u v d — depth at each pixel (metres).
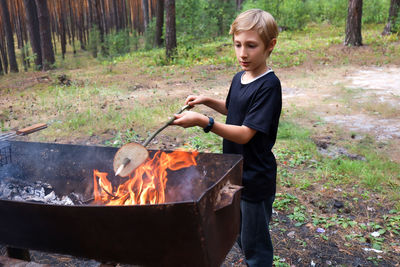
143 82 10.02
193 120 1.57
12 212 1.41
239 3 23.53
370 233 2.99
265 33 1.58
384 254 2.72
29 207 1.36
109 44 21.58
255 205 1.85
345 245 2.85
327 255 2.73
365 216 3.23
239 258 2.73
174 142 5.08
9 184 2.36
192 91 8.55
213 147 4.77
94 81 10.41
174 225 1.23
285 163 4.35
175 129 5.58
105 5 33.16
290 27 18.94
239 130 1.65
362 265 2.61
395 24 14.17
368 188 3.71
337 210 3.35
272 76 1.71
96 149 2.14
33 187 2.30
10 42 18.64
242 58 1.64
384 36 13.98
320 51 12.59
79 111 6.81
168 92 8.52
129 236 1.30
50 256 2.69
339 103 6.90
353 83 8.52
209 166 1.82
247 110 1.74
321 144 4.91
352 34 12.88
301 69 10.50
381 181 3.81
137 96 8.15
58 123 6.00
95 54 22.44
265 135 1.77
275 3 18.88
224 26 20.69
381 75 9.23
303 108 6.64
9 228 1.48
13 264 1.51
